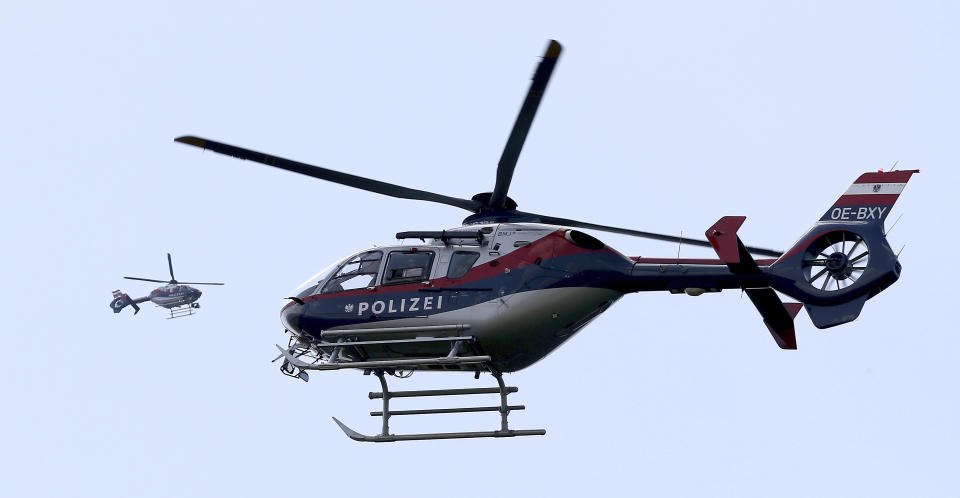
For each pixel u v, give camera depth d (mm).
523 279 55969
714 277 53312
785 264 51531
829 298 50062
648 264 55125
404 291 58188
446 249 58625
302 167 56750
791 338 56875
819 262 50938
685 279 54094
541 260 56125
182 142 54812
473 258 57688
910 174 49844
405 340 57656
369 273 59844
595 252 55875
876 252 49312
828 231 50844
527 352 57406
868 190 50625
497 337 56031
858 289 49438
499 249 57312
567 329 56656
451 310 56812
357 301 59219
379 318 58312
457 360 56188
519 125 52406
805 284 50750
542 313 55406
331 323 59594
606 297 55750
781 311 55969
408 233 59406
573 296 55281
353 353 60125
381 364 57531
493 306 55969
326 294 60406
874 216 50125
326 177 57938
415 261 58938
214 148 55406
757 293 54250
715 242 49562
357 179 57906
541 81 48719
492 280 56562
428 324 57031
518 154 55281
